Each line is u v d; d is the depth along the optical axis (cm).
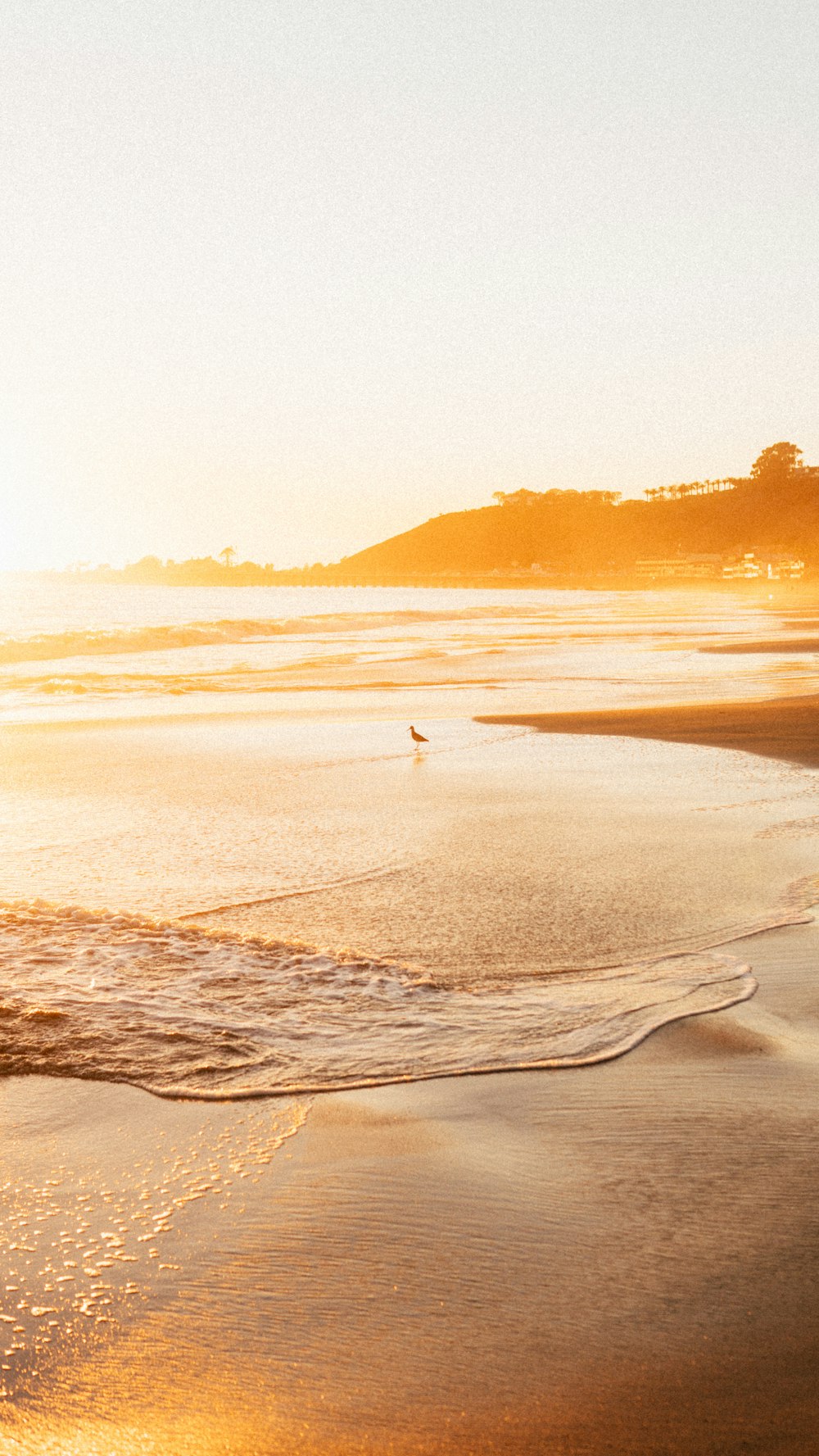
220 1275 348
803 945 703
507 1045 539
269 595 19812
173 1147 432
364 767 1466
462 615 7469
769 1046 541
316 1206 390
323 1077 498
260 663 3512
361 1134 445
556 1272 351
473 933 729
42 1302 333
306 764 1495
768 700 2295
